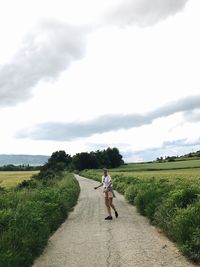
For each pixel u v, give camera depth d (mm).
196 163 121188
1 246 9117
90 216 18688
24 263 9328
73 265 9609
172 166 115188
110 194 17469
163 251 10562
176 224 11320
